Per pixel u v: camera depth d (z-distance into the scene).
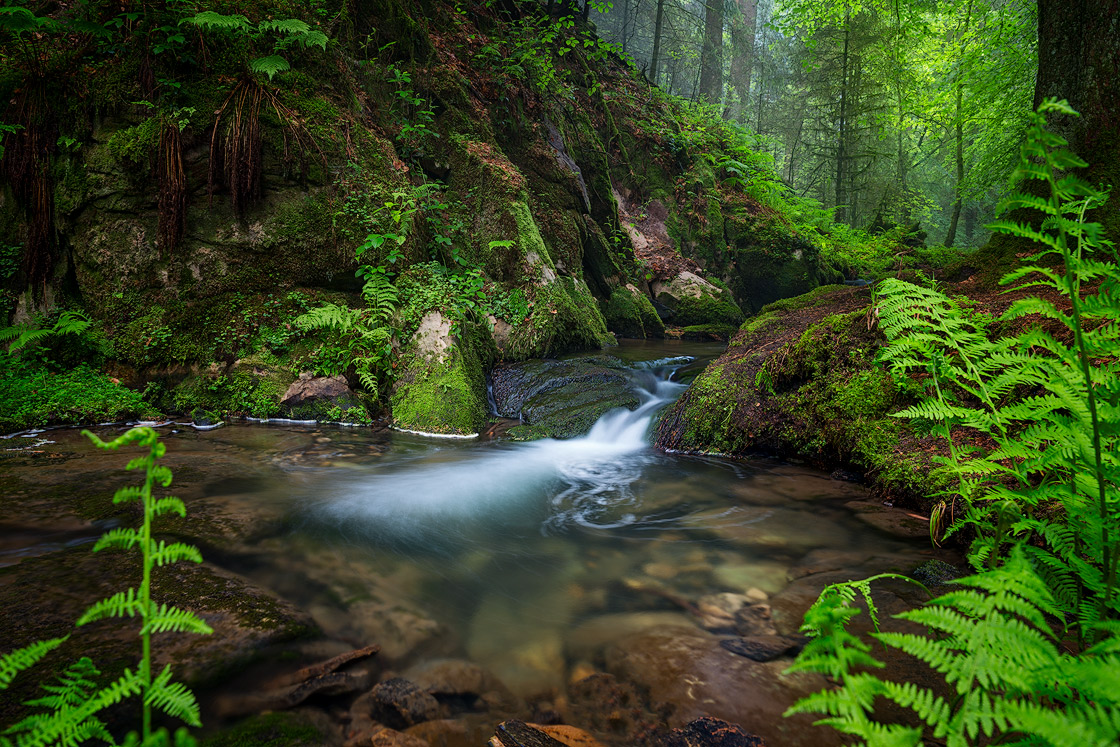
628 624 2.59
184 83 6.71
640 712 2.00
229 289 6.82
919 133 28.50
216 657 2.15
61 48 6.96
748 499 4.27
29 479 4.02
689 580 3.02
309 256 7.08
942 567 2.98
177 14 6.76
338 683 2.11
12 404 5.64
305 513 3.75
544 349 8.52
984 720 1.03
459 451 5.68
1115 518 1.62
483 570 3.15
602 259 11.94
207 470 4.53
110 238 6.52
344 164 7.39
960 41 17.22
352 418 6.52
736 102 27.73
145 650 1.25
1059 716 0.97
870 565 3.13
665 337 12.48
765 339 6.53
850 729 1.11
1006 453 2.17
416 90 9.30
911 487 3.92
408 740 1.85
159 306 6.62
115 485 3.97
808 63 21.62
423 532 3.64
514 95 10.80
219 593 2.62
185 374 6.56
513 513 4.06
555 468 5.19
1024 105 13.59
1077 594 1.77
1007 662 1.13
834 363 5.12
